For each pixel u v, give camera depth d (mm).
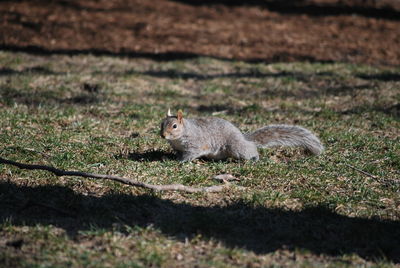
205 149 11297
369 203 9648
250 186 10148
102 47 24688
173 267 7215
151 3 33594
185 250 7703
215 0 35500
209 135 11312
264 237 8289
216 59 23156
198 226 8289
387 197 9930
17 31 26188
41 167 9617
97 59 22219
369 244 8195
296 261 7629
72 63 21422
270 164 11266
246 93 18312
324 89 18688
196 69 21391
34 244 7578
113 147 12070
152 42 25812
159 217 8695
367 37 27922
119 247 7578
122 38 26266
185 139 11023
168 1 34438
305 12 33375
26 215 8531
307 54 24688
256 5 34781
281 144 11812
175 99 17219
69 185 9664
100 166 10719
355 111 16031
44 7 30969
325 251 7969
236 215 8859
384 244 8172
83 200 9102
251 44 26062
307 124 14711
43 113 14391
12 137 12195
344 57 24328
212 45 25672
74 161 10922
